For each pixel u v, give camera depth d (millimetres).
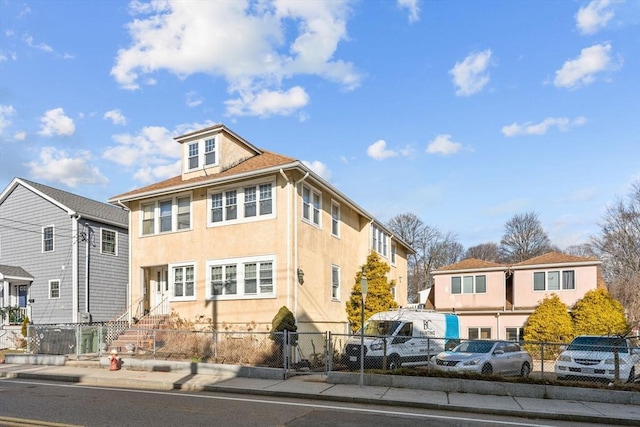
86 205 29344
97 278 27266
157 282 22969
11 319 26453
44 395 11945
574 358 14055
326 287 22438
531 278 31172
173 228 22016
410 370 13414
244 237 20281
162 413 9703
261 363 15711
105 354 18250
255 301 19625
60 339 19531
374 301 24578
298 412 10078
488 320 31500
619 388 11734
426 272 66938
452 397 11773
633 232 44094
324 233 22609
